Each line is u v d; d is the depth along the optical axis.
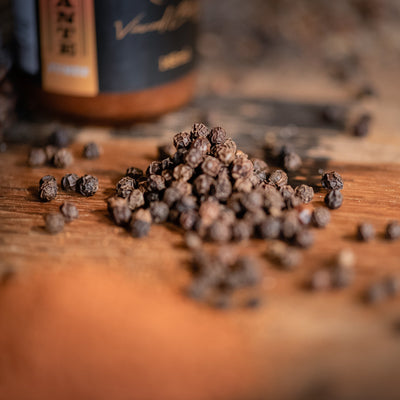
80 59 0.29
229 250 0.25
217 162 0.26
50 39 0.29
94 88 0.29
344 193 0.28
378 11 0.37
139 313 0.24
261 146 0.30
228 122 0.32
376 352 0.23
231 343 0.23
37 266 0.25
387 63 0.35
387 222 0.27
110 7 0.28
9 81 0.30
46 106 0.30
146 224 0.26
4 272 0.25
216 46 0.36
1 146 0.30
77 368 0.23
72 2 0.28
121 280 0.25
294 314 0.24
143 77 0.29
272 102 0.33
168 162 0.27
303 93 0.34
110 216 0.27
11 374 0.23
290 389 0.23
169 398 0.23
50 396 0.23
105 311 0.24
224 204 0.26
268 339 0.24
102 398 0.23
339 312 0.24
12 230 0.26
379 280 0.25
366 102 0.33
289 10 0.37
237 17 0.37
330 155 0.30
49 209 0.27
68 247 0.26
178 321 0.24
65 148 0.30
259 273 0.25
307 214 0.26
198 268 0.25
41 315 0.24
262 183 0.27
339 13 0.37
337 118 0.32
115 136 0.31
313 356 0.23
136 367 0.23
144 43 0.29
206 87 0.34
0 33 0.31
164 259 0.25
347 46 0.36
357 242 0.26
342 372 0.23
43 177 0.28
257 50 0.36
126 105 0.30
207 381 0.23
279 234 0.26
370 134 0.31
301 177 0.29
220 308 0.24
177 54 0.30
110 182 0.28
